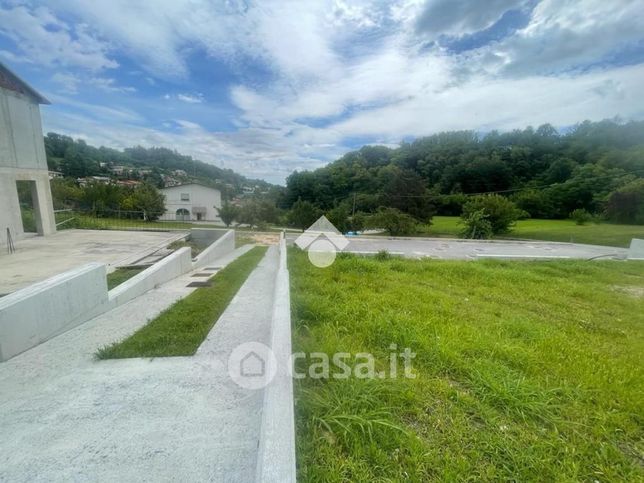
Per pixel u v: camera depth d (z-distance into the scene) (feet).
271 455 4.11
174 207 113.91
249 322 11.43
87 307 11.50
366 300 14.65
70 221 42.70
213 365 8.27
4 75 29.35
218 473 4.86
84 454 5.19
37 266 19.36
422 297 16.19
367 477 4.75
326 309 12.36
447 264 27.66
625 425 6.41
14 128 30.40
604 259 37.63
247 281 18.67
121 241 31.17
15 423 5.94
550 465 5.25
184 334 9.97
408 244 51.62
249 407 6.57
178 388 7.19
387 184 112.06
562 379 8.13
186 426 5.94
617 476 5.16
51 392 6.98
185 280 18.84
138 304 13.60
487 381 7.46
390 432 5.70
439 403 6.83
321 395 6.66
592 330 12.88
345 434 5.48
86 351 9.05
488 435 5.86
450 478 4.85
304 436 5.44
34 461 5.03
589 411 6.84
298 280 18.03
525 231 77.87
